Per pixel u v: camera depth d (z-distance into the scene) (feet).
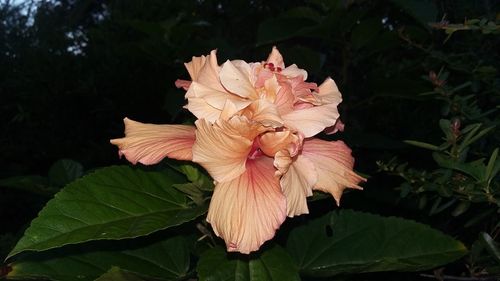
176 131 0.73
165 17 2.24
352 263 0.85
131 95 2.30
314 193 0.76
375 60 1.69
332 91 0.76
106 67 2.28
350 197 1.43
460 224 1.35
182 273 0.83
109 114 2.39
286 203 0.65
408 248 0.84
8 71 2.56
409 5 1.27
